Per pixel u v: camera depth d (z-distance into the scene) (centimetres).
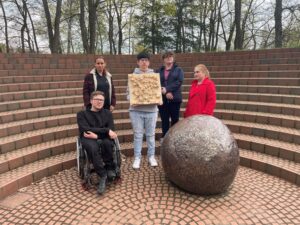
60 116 664
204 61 1005
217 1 2367
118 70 973
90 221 343
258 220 344
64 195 408
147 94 478
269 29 2278
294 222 341
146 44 2158
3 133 540
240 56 970
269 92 731
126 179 455
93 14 1647
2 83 759
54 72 901
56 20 1638
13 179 425
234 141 396
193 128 392
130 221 341
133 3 2042
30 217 355
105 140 427
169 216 350
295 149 503
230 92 780
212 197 396
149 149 509
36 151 505
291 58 842
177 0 2122
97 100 435
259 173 486
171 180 419
